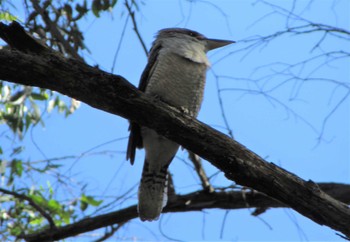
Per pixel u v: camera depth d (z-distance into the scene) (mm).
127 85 7520
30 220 12117
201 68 10602
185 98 10523
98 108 7648
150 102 7578
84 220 11703
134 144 10938
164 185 11156
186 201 11969
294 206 7402
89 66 7449
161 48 10750
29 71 7219
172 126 7598
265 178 7355
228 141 7562
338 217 7277
